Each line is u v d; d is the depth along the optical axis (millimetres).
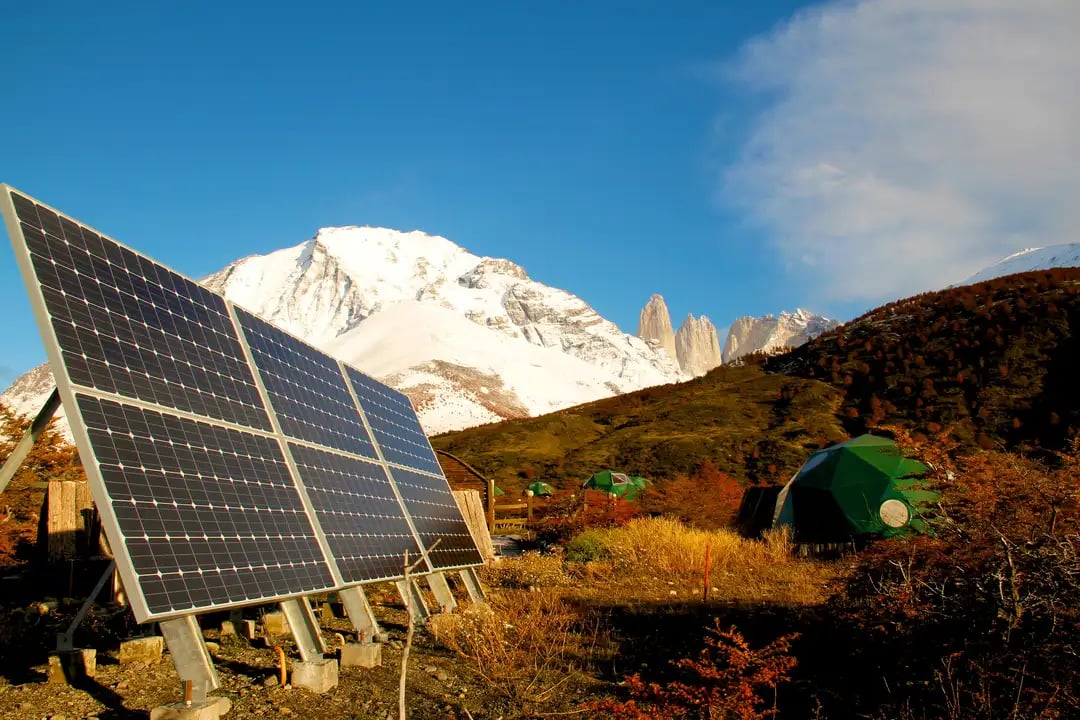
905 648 9414
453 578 18797
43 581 15273
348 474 13656
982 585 8812
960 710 7742
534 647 11938
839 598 12289
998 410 57906
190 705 8312
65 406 7996
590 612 14617
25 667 10461
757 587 17578
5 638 11016
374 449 15883
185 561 8383
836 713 8867
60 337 8383
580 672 10820
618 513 26656
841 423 65250
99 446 8094
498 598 16047
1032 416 56062
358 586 11609
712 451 62844
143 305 10391
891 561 10570
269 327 14445
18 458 8961
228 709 8695
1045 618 8055
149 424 9086
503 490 58031
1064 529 9531
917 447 12477
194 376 10648
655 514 29594
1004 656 7812
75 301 8969
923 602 9867
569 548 22719
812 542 24094
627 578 19000
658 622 13852
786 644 9305
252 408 11727
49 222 9234
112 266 10180
